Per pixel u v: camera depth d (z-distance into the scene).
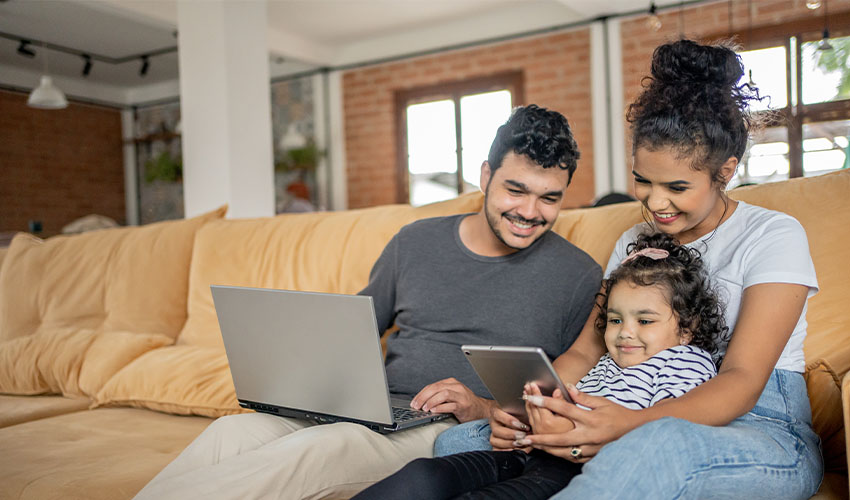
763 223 1.23
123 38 6.88
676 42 1.27
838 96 5.11
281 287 2.07
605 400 1.06
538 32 6.43
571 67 6.39
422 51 7.10
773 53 5.33
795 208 1.43
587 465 0.94
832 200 1.41
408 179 7.47
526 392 1.09
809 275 1.15
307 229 2.12
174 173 8.36
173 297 2.33
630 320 1.24
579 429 1.03
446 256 1.59
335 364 1.26
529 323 1.49
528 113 1.42
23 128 8.16
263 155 4.58
